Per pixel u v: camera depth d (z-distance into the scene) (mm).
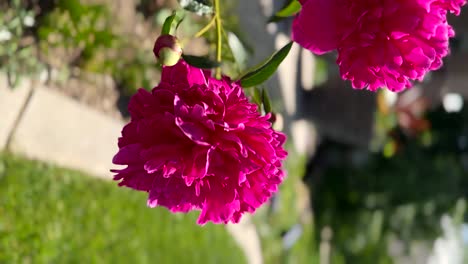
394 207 7328
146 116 1185
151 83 3465
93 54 3053
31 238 2744
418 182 7148
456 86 5586
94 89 3213
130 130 1200
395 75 1176
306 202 6914
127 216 3484
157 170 1201
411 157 7223
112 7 3146
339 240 7477
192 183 1213
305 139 6422
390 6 1115
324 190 7312
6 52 2633
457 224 7809
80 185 3145
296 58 5566
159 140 1168
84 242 3084
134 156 1176
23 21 2670
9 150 2730
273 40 4695
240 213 1284
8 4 2623
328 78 5863
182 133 1155
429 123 7449
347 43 1164
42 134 2908
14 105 2732
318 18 1169
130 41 3279
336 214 7414
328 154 7223
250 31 4309
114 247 3295
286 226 6133
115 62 3225
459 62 5180
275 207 5727
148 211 3709
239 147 1158
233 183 1188
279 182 1240
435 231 7609
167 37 1331
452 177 7176
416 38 1143
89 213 3170
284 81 5355
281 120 1743
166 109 1175
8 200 2664
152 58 3430
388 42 1144
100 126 3277
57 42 2891
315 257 7012
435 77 5566
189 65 1387
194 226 4246
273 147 1184
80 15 2889
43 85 2896
